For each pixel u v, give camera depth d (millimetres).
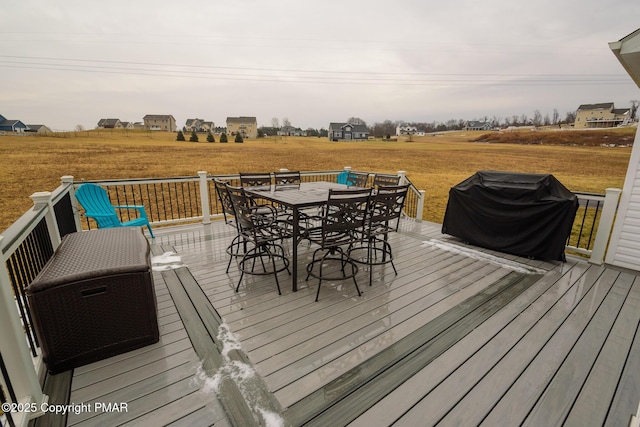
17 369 1357
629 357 1937
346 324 2262
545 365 1855
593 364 1870
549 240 3570
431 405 1535
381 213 3207
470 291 2852
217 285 2871
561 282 3080
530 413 1502
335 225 2691
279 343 2021
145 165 14117
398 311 2465
